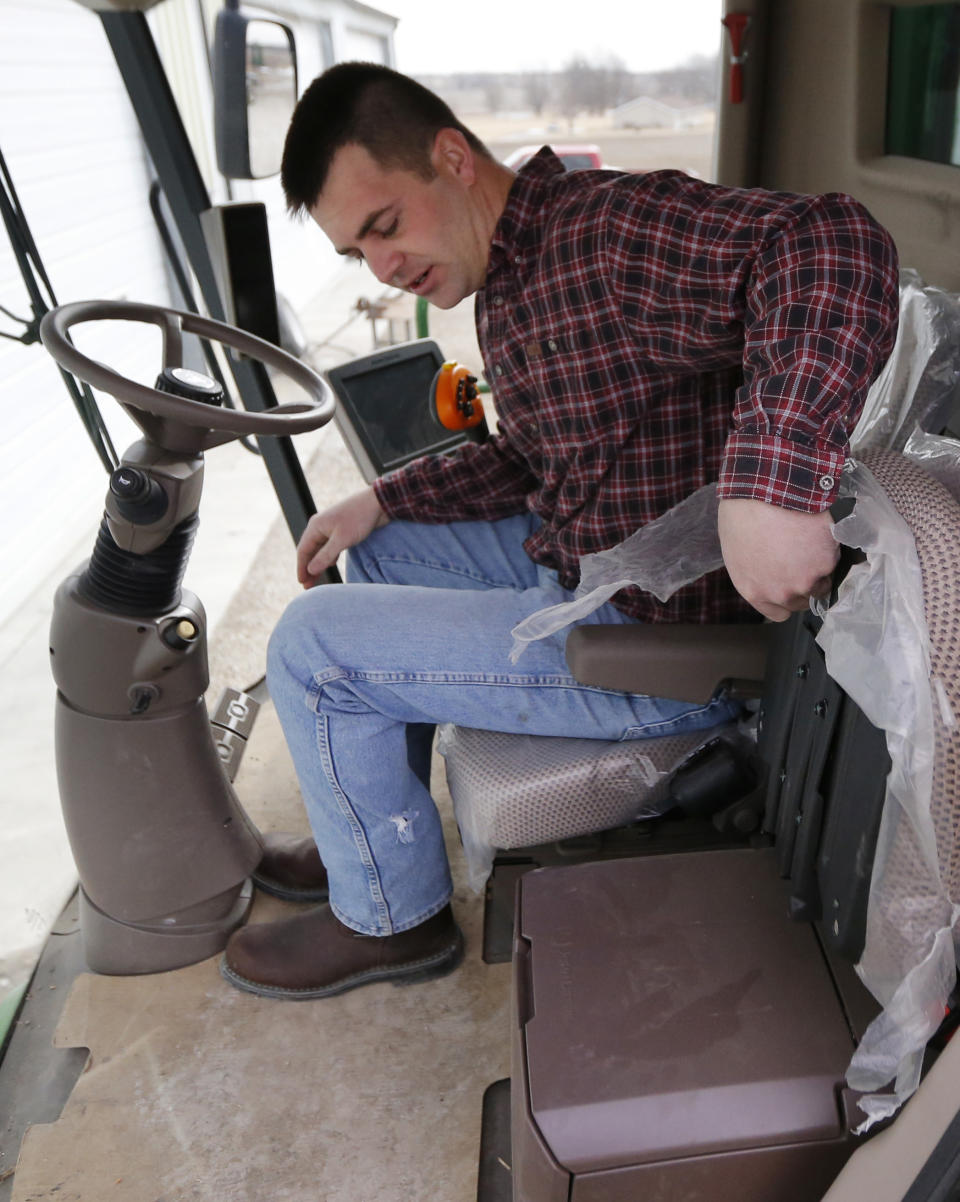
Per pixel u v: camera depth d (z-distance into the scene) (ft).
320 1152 4.07
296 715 4.32
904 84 5.02
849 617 2.64
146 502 4.01
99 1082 4.45
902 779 2.49
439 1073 4.40
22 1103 4.42
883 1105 2.60
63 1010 4.89
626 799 4.33
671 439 4.15
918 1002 2.49
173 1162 4.07
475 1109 4.22
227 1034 4.66
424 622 4.29
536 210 4.04
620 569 3.86
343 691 4.24
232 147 5.20
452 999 4.76
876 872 2.67
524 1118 2.89
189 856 4.86
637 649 3.96
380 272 4.30
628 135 28.99
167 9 13.12
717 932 3.40
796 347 3.01
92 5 4.72
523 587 5.31
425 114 3.99
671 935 3.40
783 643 3.45
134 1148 4.14
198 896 4.96
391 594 4.43
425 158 4.01
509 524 5.45
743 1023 3.07
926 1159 2.29
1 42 10.11
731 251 3.38
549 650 4.32
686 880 3.64
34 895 5.95
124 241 13.15
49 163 11.10
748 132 6.24
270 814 6.12
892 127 5.16
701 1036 3.04
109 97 12.79
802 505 2.87
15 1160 4.17
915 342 3.82
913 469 2.86
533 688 4.30
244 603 9.45
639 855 4.55
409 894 4.67
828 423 2.91
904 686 2.49
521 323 4.17
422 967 4.82
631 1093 2.88
